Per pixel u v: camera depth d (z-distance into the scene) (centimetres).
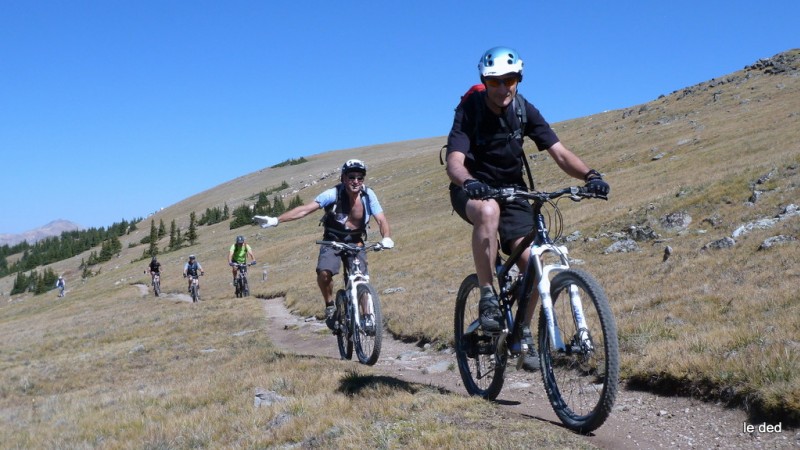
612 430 493
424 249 3791
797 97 6575
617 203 3036
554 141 499
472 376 625
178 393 812
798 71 8056
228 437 561
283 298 2792
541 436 440
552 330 450
